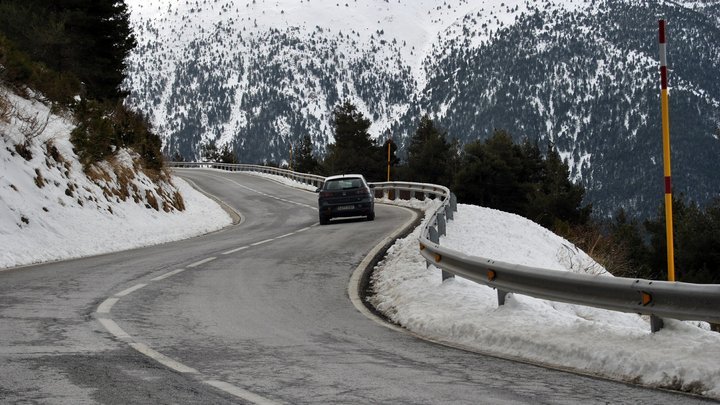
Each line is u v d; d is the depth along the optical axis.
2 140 21.12
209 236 24.16
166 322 8.74
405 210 30.86
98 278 12.77
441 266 11.08
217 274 13.56
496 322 8.28
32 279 12.56
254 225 29.25
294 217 32.47
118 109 36.66
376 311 10.53
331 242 19.44
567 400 5.36
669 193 9.30
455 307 9.56
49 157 23.12
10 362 6.35
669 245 9.30
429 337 8.46
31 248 17.03
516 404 5.21
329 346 7.55
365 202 26.27
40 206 20.00
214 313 9.56
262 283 12.57
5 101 22.66
